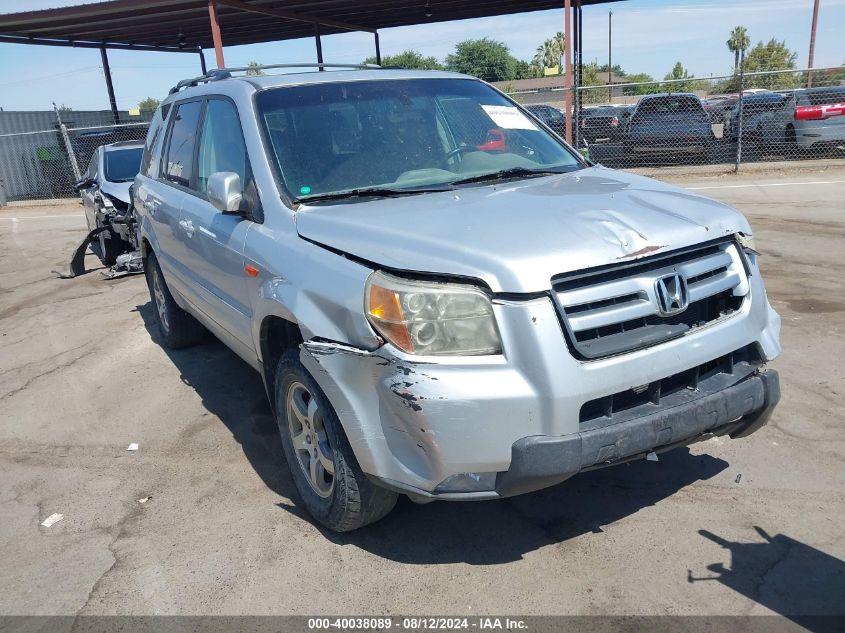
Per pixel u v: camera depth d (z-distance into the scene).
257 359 3.86
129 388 5.46
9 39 18.73
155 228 5.53
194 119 4.85
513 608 2.86
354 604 2.93
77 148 20.78
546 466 2.61
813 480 3.62
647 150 17.05
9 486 4.10
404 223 3.05
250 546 3.37
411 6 17.62
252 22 18.75
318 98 4.05
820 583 2.89
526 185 3.65
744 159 17.22
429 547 3.29
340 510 3.16
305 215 3.40
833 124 15.97
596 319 2.71
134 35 20.09
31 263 11.20
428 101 4.25
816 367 4.96
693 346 2.91
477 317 2.65
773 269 7.53
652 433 2.77
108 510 3.77
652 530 3.30
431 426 2.64
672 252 2.92
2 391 5.61
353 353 2.83
